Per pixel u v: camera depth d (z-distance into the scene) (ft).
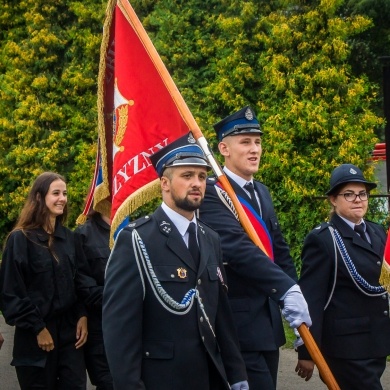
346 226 25.26
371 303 25.04
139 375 18.02
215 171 22.18
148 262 18.51
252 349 23.25
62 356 26.91
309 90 53.16
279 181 53.62
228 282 23.50
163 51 57.41
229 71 55.62
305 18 53.57
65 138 60.13
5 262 26.25
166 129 22.98
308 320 21.01
